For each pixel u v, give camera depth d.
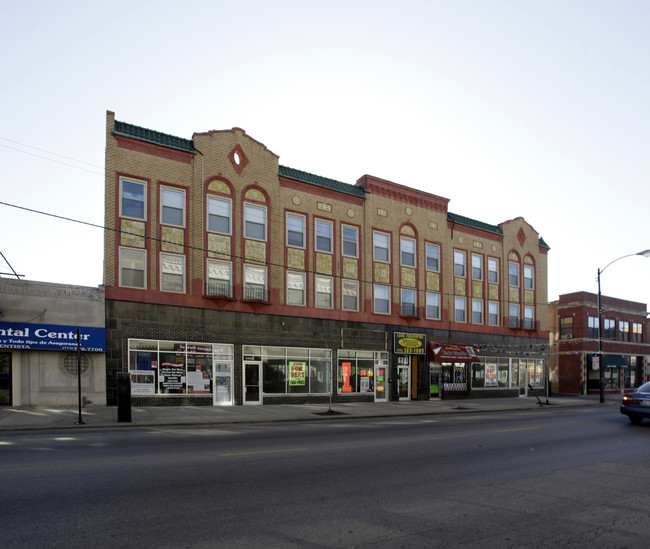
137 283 22.05
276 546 5.26
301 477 8.38
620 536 5.86
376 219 30.20
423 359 31.64
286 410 22.36
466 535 5.75
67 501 6.70
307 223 27.34
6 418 16.69
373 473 8.80
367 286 29.27
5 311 19.06
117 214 21.81
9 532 5.54
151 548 5.13
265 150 26.25
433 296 32.81
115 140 22.08
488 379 35.59
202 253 23.66
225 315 24.03
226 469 8.84
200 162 24.03
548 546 5.50
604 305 46.34
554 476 8.86
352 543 5.41
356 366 28.44
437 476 8.67
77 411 19.03
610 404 33.28
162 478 8.05
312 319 26.91
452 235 34.38
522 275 39.00
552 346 45.84
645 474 9.16
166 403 22.00
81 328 20.39
